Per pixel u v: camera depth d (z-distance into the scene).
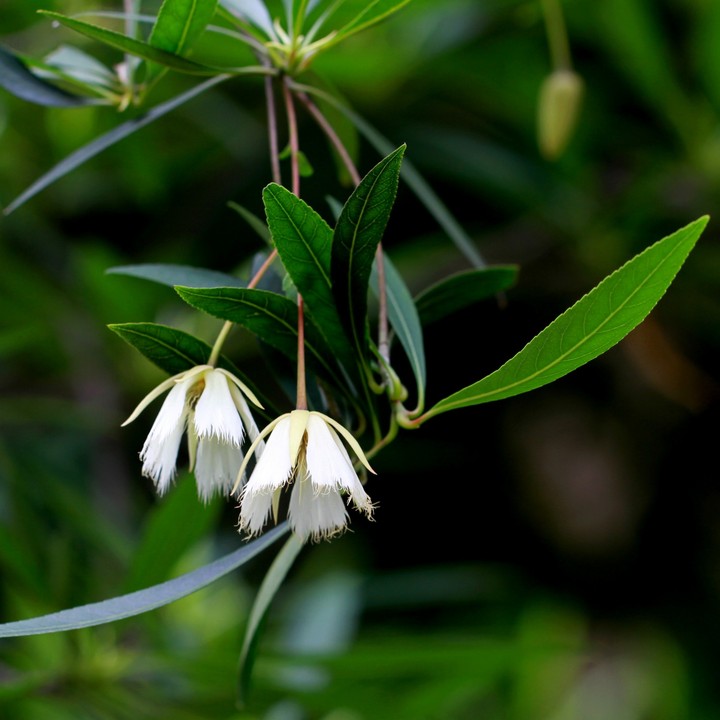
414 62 1.06
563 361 0.59
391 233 1.16
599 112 1.11
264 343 0.62
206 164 1.13
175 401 0.59
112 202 1.15
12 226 1.09
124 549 0.89
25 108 1.05
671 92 1.08
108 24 0.89
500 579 1.18
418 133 1.09
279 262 0.63
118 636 0.78
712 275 1.13
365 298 0.60
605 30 1.05
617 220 1.11
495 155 1.09
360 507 0.59
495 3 1.02
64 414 1.04
